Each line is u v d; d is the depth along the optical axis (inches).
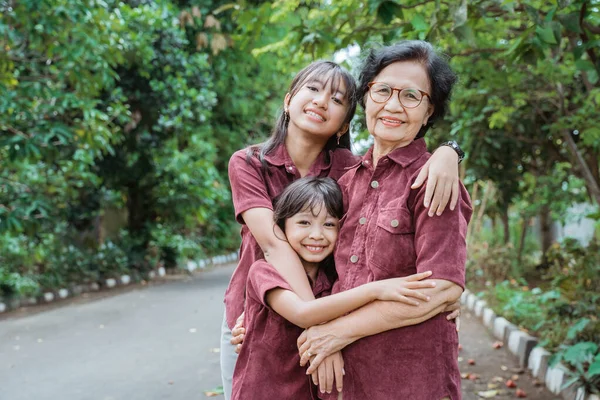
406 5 151.5
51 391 185.2
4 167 316.2
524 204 468.1
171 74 447.2
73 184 388.5
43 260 390.0
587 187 290.7
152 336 262.7
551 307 198.4
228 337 94.8
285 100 93.5
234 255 700.7
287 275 80.0
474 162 336.5
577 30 120.6
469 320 285.4
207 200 492.1
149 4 443.2
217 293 398.3
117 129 350.6
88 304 355.3
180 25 458.3
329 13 176.6
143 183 489.7
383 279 74.9
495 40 187.9
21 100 272.2
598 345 163.5
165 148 476.7
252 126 658.8
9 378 199.3
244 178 88.0
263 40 560.1
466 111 283.6
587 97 234.8
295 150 92.6
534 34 127.0
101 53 303.4
